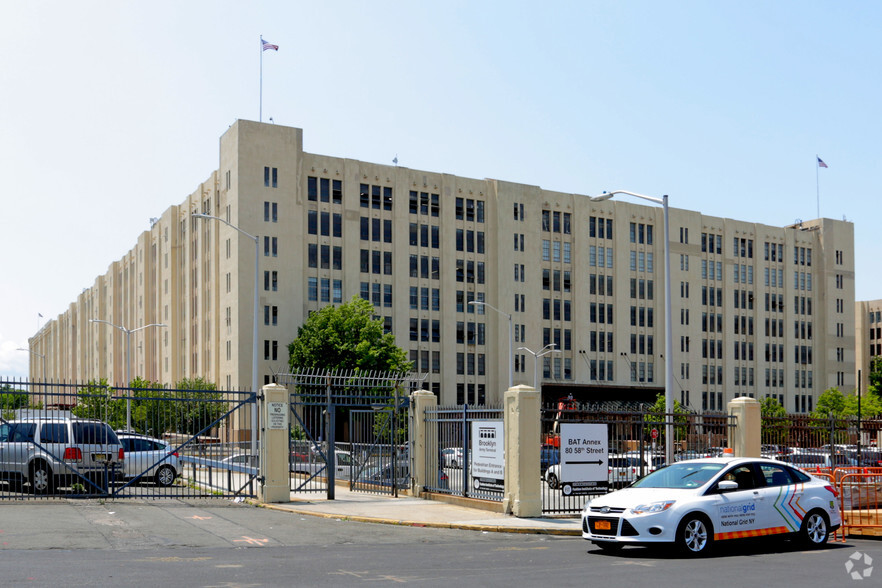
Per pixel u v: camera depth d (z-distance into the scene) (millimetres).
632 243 94312
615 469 21094
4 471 22422
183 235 92562
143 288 103562
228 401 23625
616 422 21047
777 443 24141
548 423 21562
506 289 86562
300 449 28125
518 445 20266
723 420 23062
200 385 72812
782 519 15922
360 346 68312
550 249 89875
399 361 70562
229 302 76000
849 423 25531
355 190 80562
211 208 82500
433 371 82750
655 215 95875
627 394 91812
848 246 108750
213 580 11555
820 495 16516
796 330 104000
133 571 12188
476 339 85250
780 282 103375
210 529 17531
